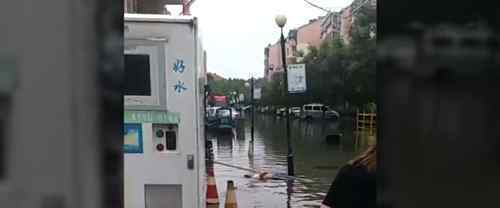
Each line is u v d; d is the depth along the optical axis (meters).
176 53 5.77
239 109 81.38
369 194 2.53
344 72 46.41
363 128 39.56
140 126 5.84
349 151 27.66
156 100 5.79
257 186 15.62
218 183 16.17
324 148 29.64
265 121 78.50
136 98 5.79
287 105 20.33
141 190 5.89
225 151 28.83
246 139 39.19
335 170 19.55
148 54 5.73
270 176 17.36
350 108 57.09
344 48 48.03
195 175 5.94
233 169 20.12
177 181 5.92
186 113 5.85
